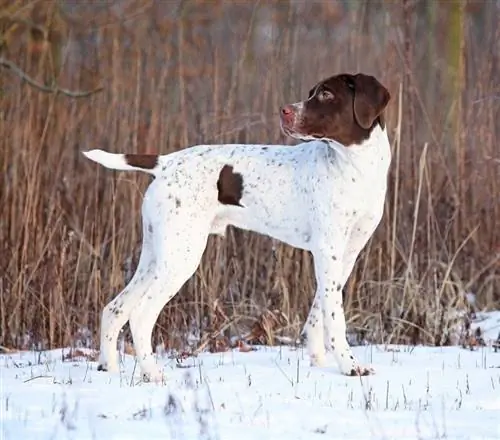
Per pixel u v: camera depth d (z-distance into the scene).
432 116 15.04
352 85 9.70
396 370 9.97
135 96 14.34
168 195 9.93
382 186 9.92
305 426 7.66
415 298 12.81
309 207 9.90
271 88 14.26
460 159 14.23
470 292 14.01
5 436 7.32
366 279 13.29
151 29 15.52
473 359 10.75
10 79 14.99
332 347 9.80
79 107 14.62
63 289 12.88
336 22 15.52
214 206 10.15
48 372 10.03
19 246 13.21
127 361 10.80
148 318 9.71
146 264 10.11
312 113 9.59
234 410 8.20
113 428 7.56
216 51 14.51
